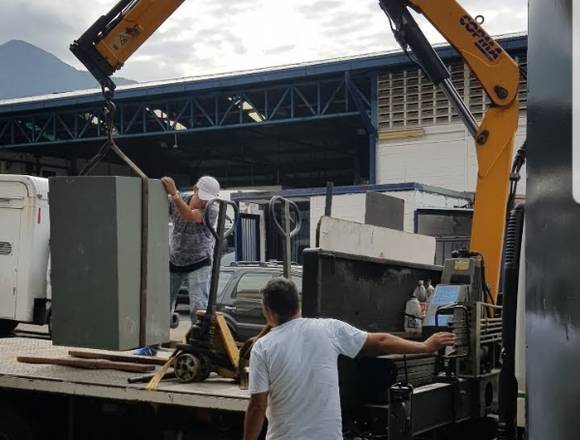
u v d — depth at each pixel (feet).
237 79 94.58
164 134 103.76
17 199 26.16
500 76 24.03
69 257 15.94
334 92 91.35
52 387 16.38
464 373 15.87
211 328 16.07
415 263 18.17
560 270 5.85
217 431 15.48
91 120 109.70
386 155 86.63
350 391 13.94
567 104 5.76
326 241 14.65
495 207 22.94
